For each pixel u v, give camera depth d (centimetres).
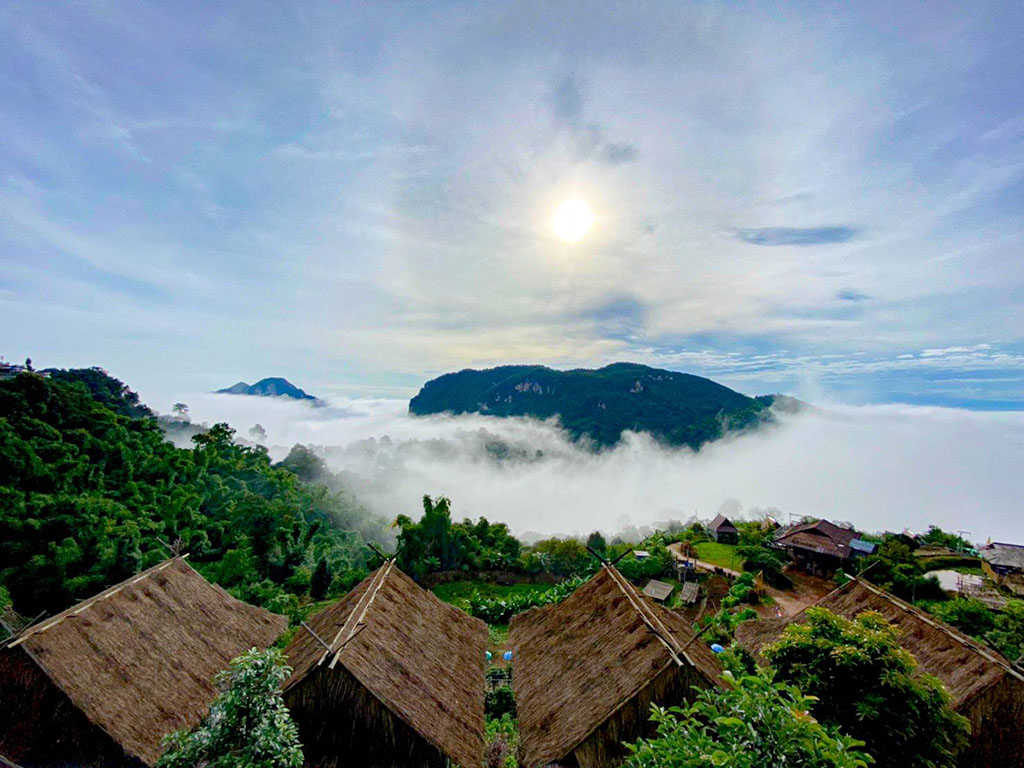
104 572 4553
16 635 1396
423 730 1367
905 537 5472
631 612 1711
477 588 5191
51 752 1325
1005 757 1422
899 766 968
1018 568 4659
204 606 2012
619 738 1350
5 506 4916
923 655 1664
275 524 6581
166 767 870
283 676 951
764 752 666
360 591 1919
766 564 4772
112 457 7088
